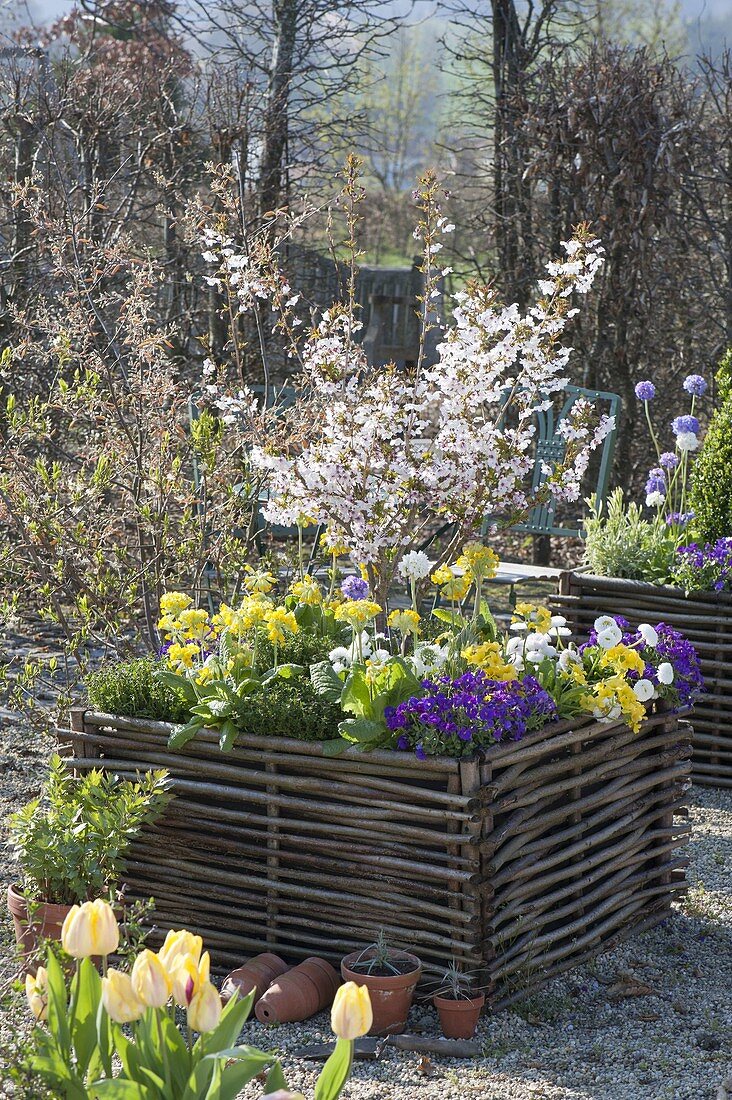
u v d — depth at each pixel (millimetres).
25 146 8539
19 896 3174
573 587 5348
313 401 4828
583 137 8852
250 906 3303
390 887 3082
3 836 4109
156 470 5176
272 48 10500
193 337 8977
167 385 5086
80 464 6207
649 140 8695
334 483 4230
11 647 6430
